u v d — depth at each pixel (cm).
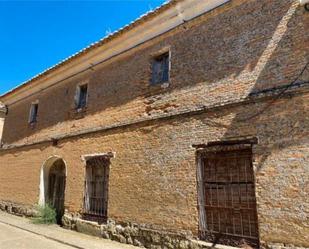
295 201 544
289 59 614
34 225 1107
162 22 889
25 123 1500
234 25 734
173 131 790
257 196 594
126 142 916
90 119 1090
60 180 1247
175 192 742
